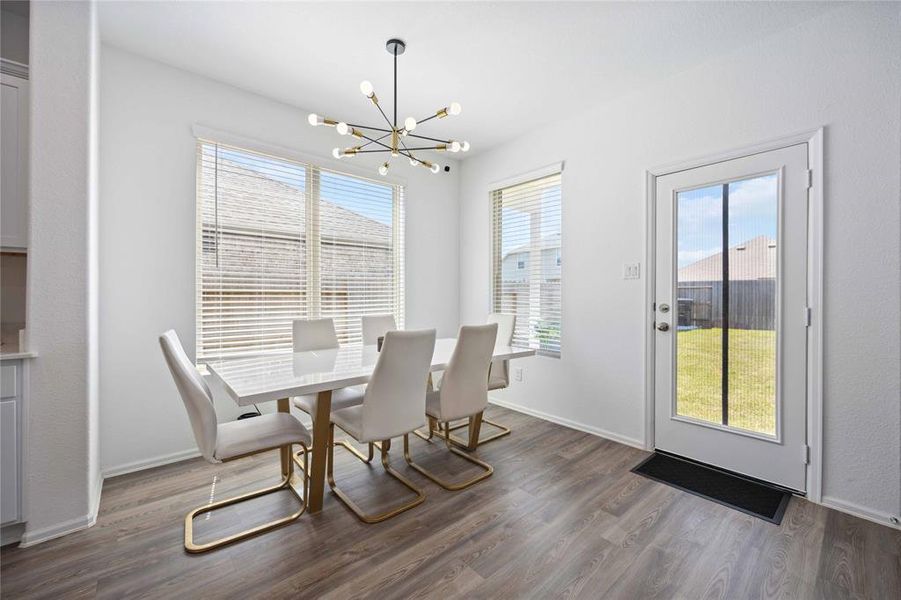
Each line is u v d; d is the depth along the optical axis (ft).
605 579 4.85
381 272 12.25
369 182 11.96
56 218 5.53
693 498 6.79
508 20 6.82
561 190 10.90
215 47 7.68
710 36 7.20
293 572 4.95
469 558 5.23
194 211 8.60
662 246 8.78
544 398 11.37
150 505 6.48
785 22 6.79
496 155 12.91
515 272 12.51
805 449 6.80
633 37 7.25
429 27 7.03
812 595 4.58
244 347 9.36
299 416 10.85
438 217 13.71
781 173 7.05
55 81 5.53
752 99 7.39
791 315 6.98
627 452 8.87
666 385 8.73
